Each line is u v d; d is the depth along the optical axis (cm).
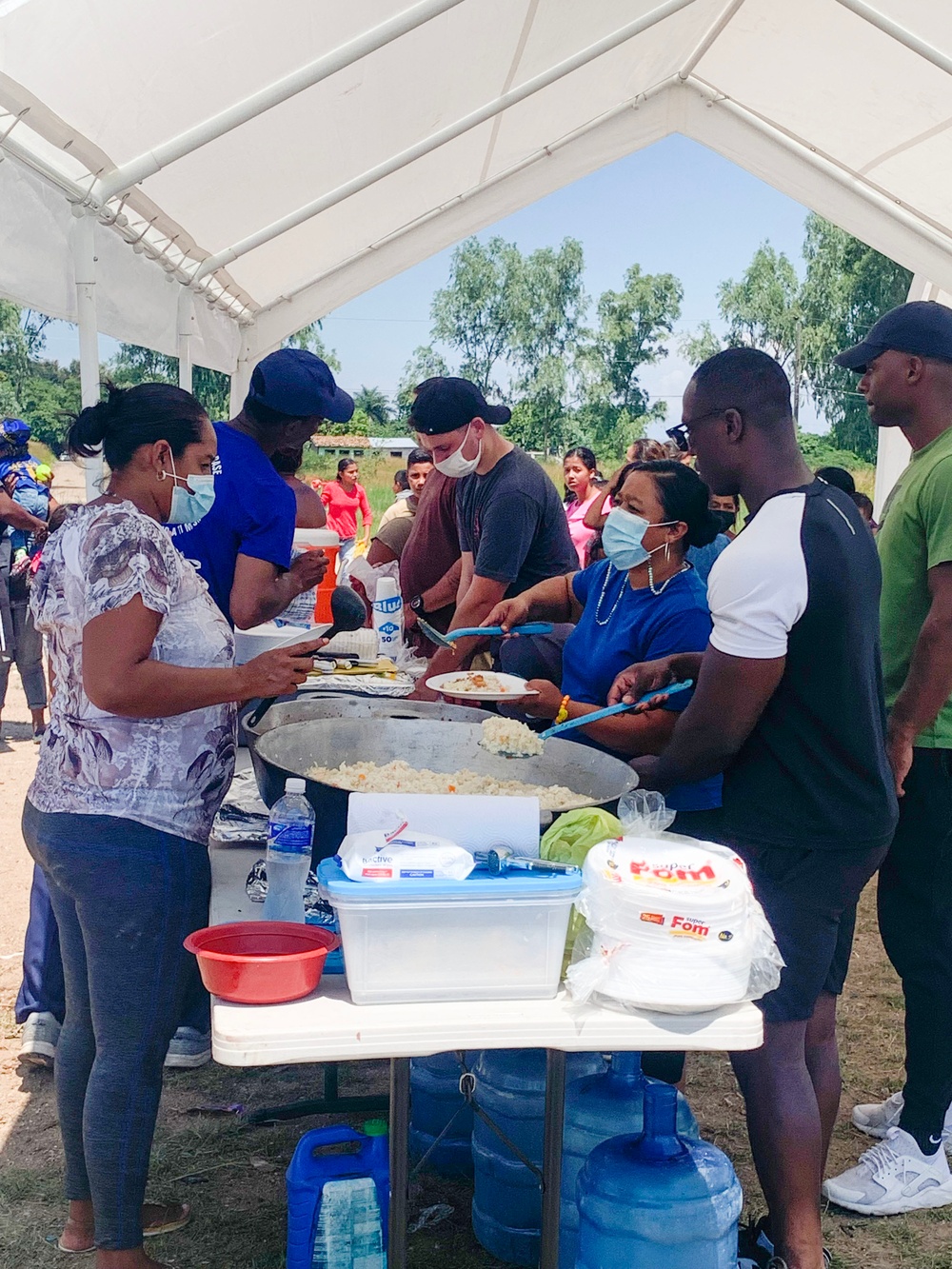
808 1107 192
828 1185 257
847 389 4284
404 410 4597
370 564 512
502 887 148
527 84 588
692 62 731
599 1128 208
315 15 370
